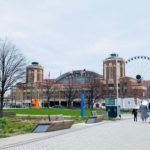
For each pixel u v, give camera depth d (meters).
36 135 19.59
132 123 33.47
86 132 21.83
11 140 16.80
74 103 132.00
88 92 120.00
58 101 139.12
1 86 53.12
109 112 45.44
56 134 20.28
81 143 15.41
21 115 43.62
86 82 131.75
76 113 54.50
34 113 52.16
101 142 15.77
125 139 17.14
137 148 13.39
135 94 124.56
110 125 29.73
